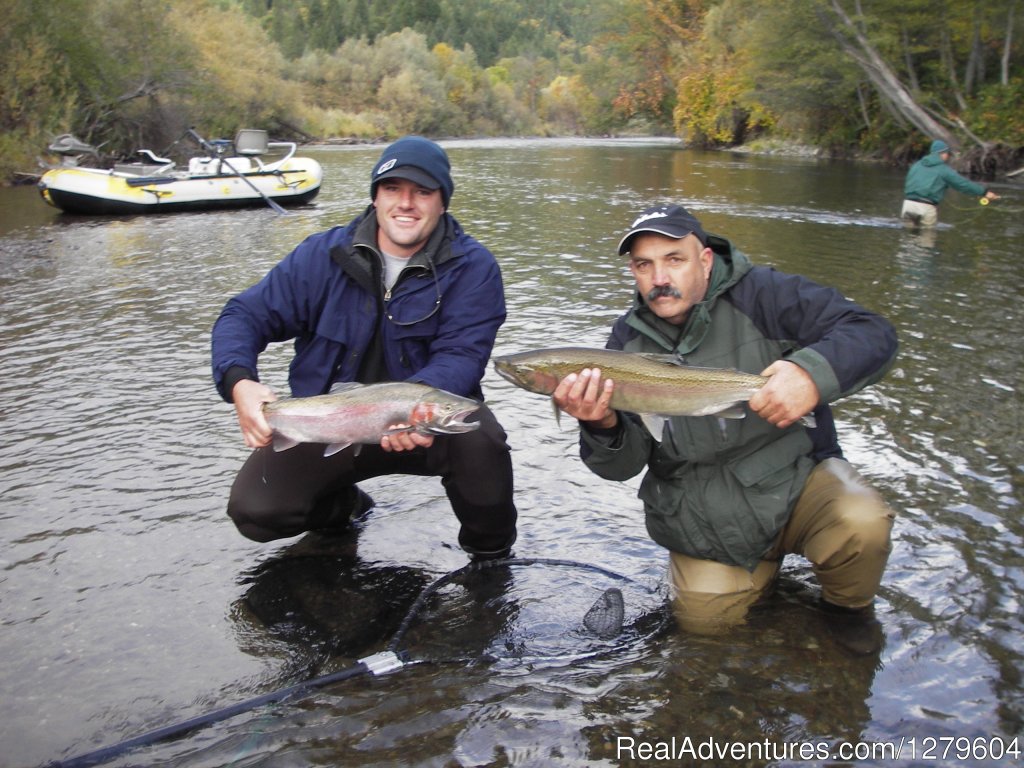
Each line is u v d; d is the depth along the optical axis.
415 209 3.50
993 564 3.65
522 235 13.58
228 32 51.28
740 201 18.91
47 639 3.22
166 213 17.41
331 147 52.34
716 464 3.33
